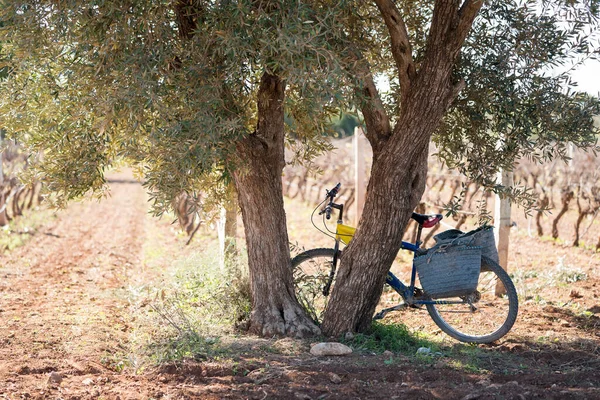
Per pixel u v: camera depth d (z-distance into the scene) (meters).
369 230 5.18
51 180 4.80
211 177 5.80
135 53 3.96
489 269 5.42
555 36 5.15
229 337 5.30
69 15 3.94
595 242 11.55
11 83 4.91
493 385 3.98
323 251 5.91
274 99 5.20
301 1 4.13
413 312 6.61
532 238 12.29
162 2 4.16
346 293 5.27
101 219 17.70
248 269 6.16
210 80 4.25
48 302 7.06
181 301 6.68
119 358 4.84
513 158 5.61
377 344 5.25
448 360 4.76
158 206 4.16
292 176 20.05
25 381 4.24
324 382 4.18
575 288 7.38
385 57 5.49
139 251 11.80
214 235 12.98
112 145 5.16
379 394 3.93
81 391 4.05
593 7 4.64
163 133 4.03
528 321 6.15
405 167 5.01
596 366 4.73
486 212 5.56
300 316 5.41
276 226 5.45
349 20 4.82
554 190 13.53
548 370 4.62
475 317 6.29
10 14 3.99
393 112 5.87
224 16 4.05
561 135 5.34
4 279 8.52
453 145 5.72
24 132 5.20
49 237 13.44
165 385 4.21
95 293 7.67
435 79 4.81
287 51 3.85
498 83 5.34
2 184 13.95
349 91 4.28
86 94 4.24
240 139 4.88
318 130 4.36
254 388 4.06
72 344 5.18
